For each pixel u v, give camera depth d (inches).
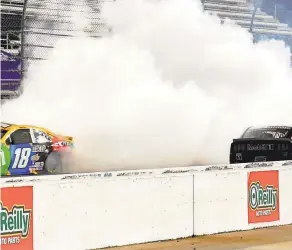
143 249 776.9
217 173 893.2
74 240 742.5
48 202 720.3
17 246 691.4
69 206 738.2
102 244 768.9
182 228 852.0
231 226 909.8
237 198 916.0
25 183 700.0
